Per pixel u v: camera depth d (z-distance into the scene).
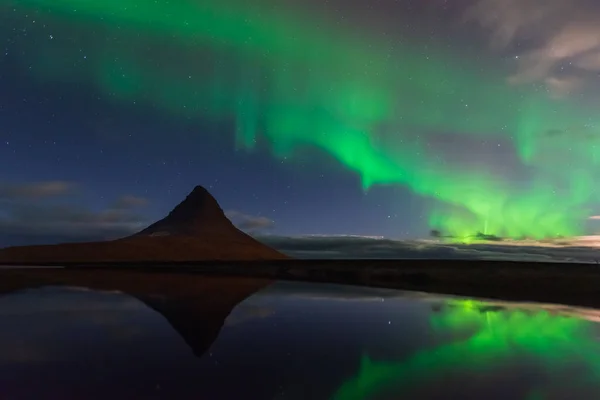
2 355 9.77
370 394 7.27
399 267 50.03
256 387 7.56
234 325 14.07
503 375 8.44
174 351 10.31
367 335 12.65
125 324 13.98
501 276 34.22
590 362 9.60
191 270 54.41
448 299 22.72
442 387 7.68
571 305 20.30
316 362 9.41
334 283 34.28
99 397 7.00
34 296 22.22
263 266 64.94
